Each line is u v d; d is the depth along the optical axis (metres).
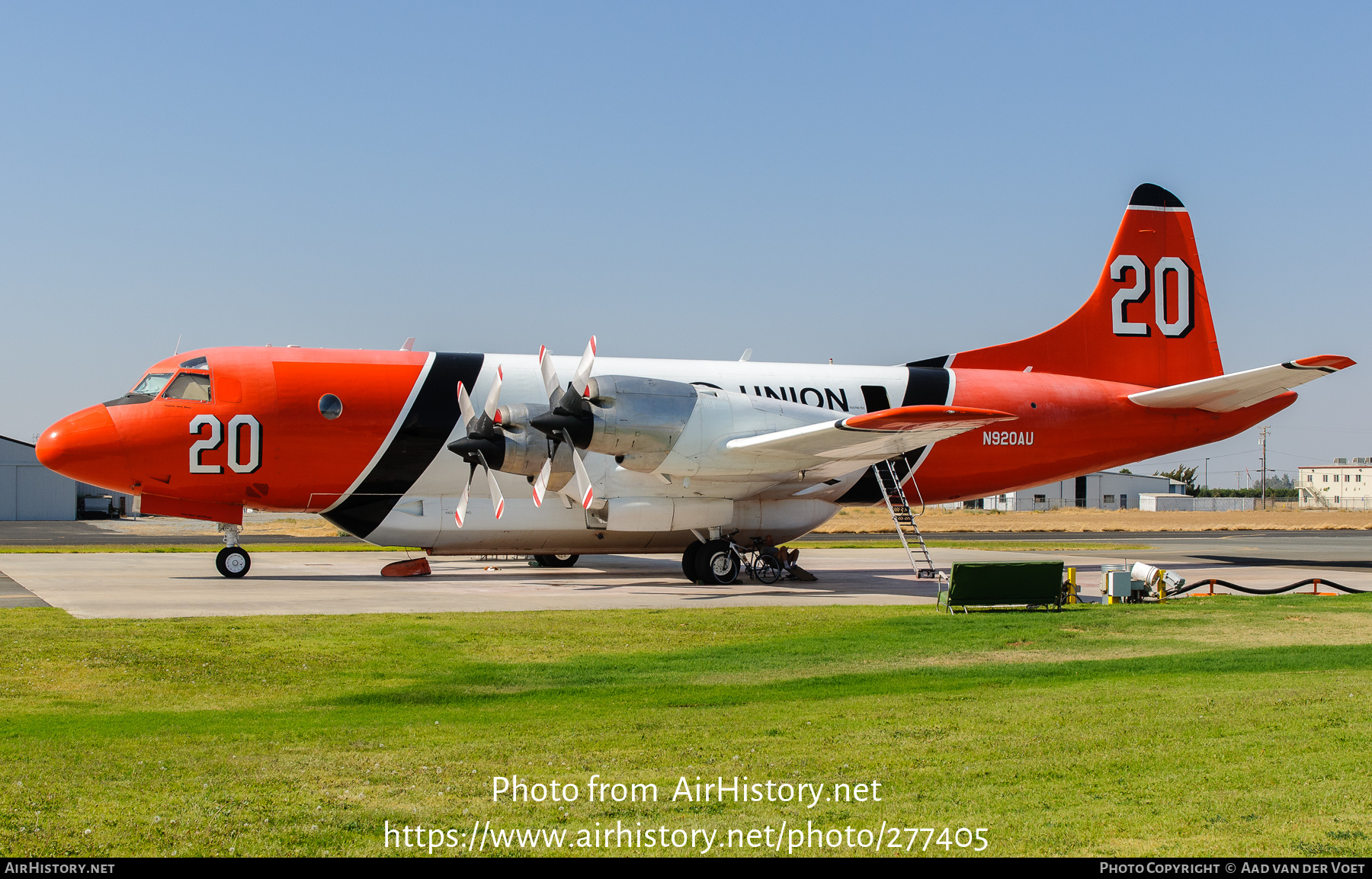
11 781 6.26
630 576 21.81
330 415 19.17
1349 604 16.47
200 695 9.23
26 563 23.45
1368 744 7.20
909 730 7.67
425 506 20.06
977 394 22.81
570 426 17.62
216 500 19.53
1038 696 9.05
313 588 18.56
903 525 20.61
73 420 18.67
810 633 13.23
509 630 13.23
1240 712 8.20
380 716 8.36
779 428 18.83
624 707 8.70
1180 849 5.20
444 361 20.14
